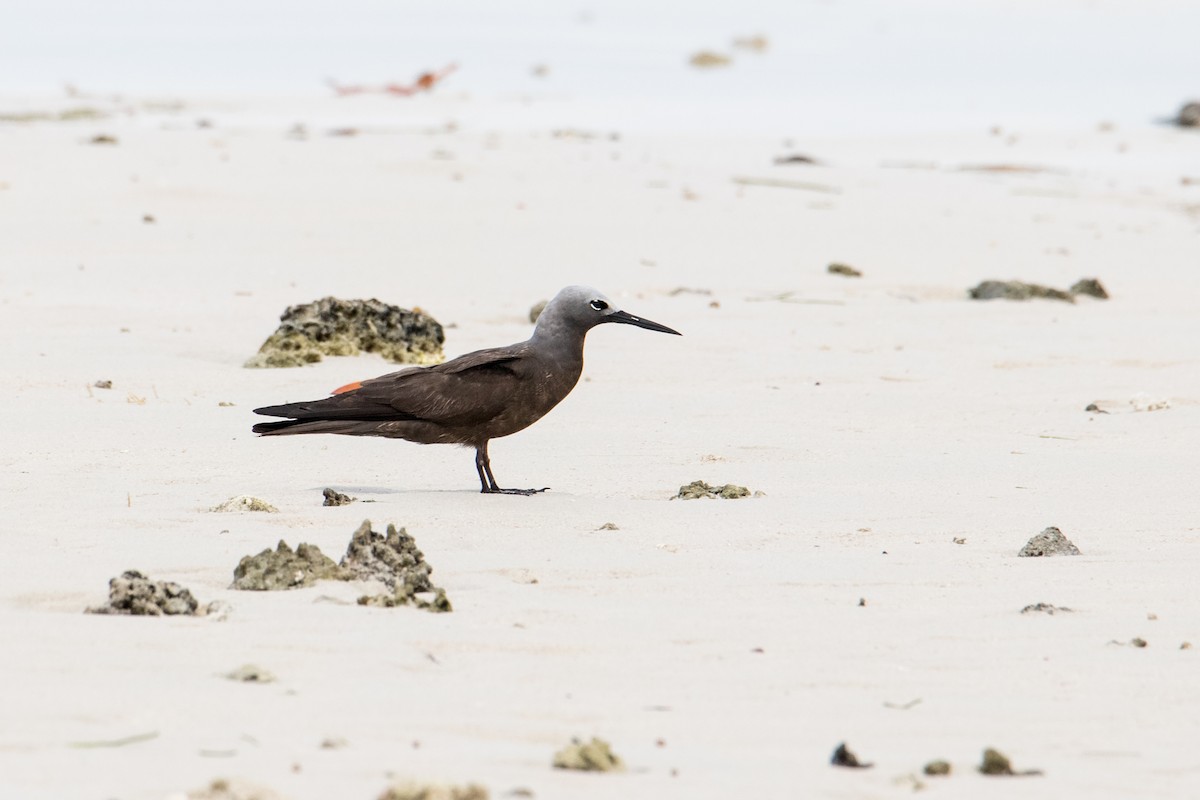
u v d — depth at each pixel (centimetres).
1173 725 783
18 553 1031
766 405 1680
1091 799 680
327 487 1284
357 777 656
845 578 1047
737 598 994
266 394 1639
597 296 1309
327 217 2662
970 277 2470
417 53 6556
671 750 721
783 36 7462
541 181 3080
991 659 884
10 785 636
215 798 618
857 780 689
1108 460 1439
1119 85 5709
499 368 1284
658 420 1600
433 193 2897
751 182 3209
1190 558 1109
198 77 5547
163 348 1831
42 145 3272
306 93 5056
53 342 1828
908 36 7500
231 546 1066
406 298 2186
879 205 3022
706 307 2209
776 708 792
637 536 1145
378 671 820
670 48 6875
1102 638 926
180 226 2556
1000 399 1727
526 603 964
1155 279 2505
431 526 1157
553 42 7075
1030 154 3975
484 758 693
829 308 2228
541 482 1339
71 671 795
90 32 7188
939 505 1266
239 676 796
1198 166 3828
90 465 1321
